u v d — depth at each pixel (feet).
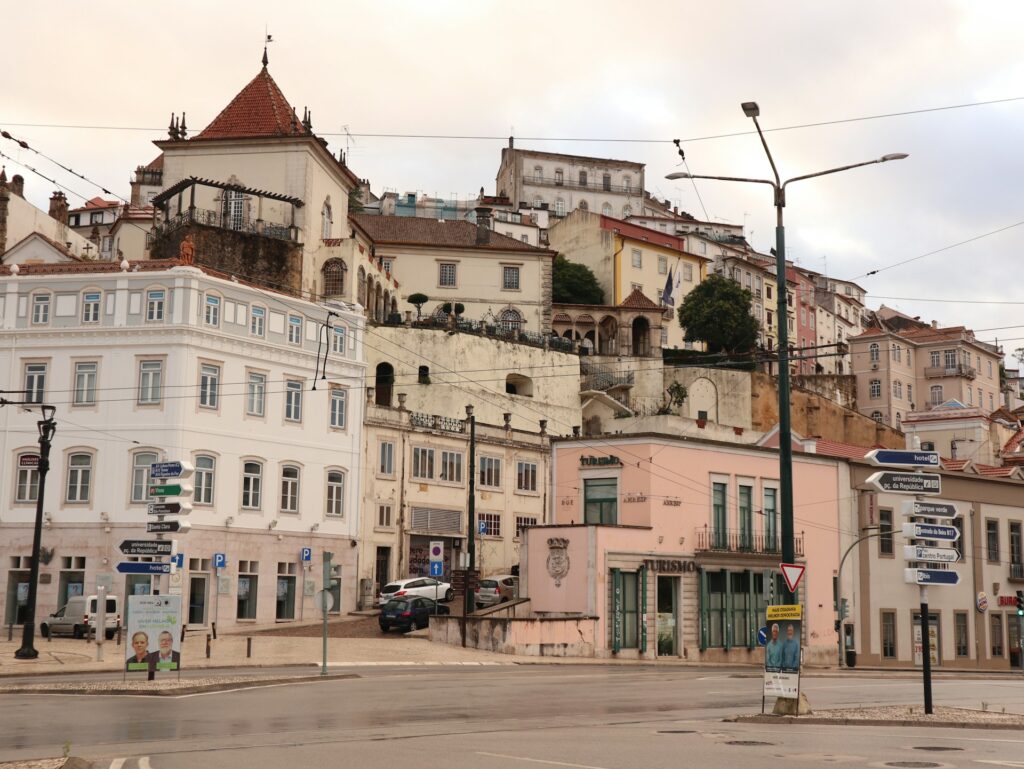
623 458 154.30
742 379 295.69
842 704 81.56
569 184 454.81
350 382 191.83
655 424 247.09
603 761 46.42
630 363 284.20
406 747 51.08
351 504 188.85
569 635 140.87
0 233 224.12
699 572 154.92
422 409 228.43
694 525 156.35
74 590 165.78
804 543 167.73
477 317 281.54
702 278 358.43
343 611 184.65
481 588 174.81
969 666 183.32
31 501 168.55
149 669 90.07
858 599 172.86
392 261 281.33
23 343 171.83
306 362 185.26
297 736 55.93
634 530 149.07
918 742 56.34
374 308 250.16
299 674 100.42
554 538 149.38
